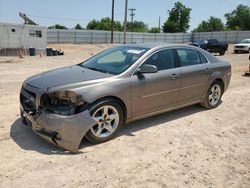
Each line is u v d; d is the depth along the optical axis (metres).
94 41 54.00
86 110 4.00
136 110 4.79
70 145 3.92
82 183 3.32
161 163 3.87
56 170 3.57
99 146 4.27
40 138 4.45
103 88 4.20
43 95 4.00
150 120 5.53
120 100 4.48
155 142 4.52
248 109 6.64
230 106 6.83
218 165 3.89
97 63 5.25
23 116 4.61
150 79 4.86
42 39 28.55
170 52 5.39
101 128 4.34
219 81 6.52
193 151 4.27
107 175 3.51
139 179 3.46
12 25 26.41
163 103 5.23
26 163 3.70
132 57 4.96
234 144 4.61
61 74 4.62
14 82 9.23
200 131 5.10
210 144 4.56
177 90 5.42
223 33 61.88
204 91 6.10
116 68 4.79
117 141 4.48
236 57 23.88
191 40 67.44
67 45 45.84
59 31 49.91
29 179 3.36
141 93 4.76
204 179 3.54
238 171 3.77
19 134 4.58
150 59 4.98
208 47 26.48
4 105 6.21
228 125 5.48
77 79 4.28
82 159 3.86
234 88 9.06
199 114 6.07
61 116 3.84
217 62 6.44
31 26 27.56
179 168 3.76
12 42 26.73
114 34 55.94
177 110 6.28
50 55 26.45
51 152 4.02
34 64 16.22
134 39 58.78
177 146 4.42
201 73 5.88
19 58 21.56
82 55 26.53
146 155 4.07
